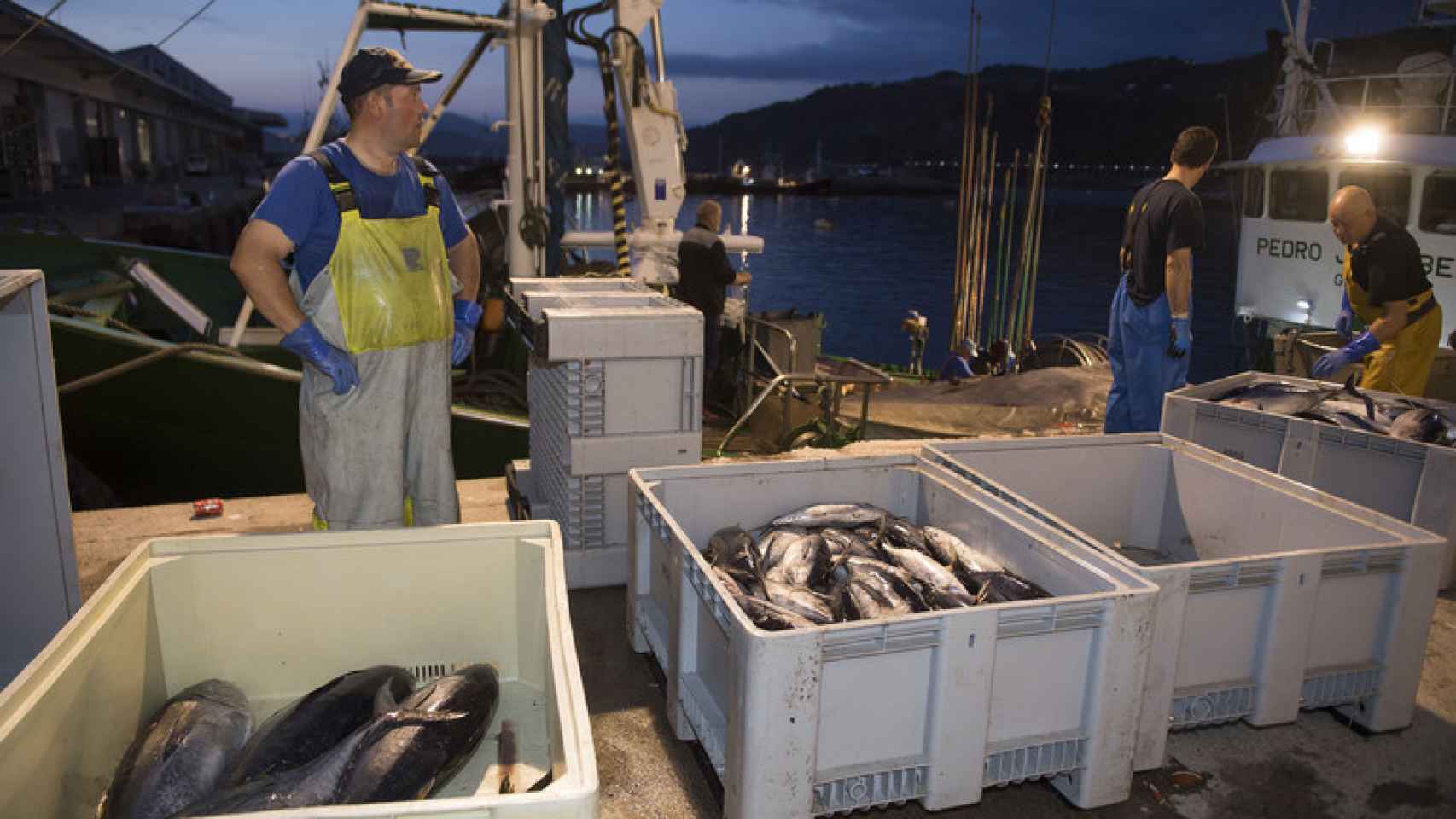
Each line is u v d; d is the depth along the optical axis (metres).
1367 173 11.43
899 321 59.28
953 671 2.31
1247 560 2.66
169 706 2.15
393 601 2.46
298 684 2.46
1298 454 4.29
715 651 2.55
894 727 2.35
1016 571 3.03
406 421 3.12
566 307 4.33
